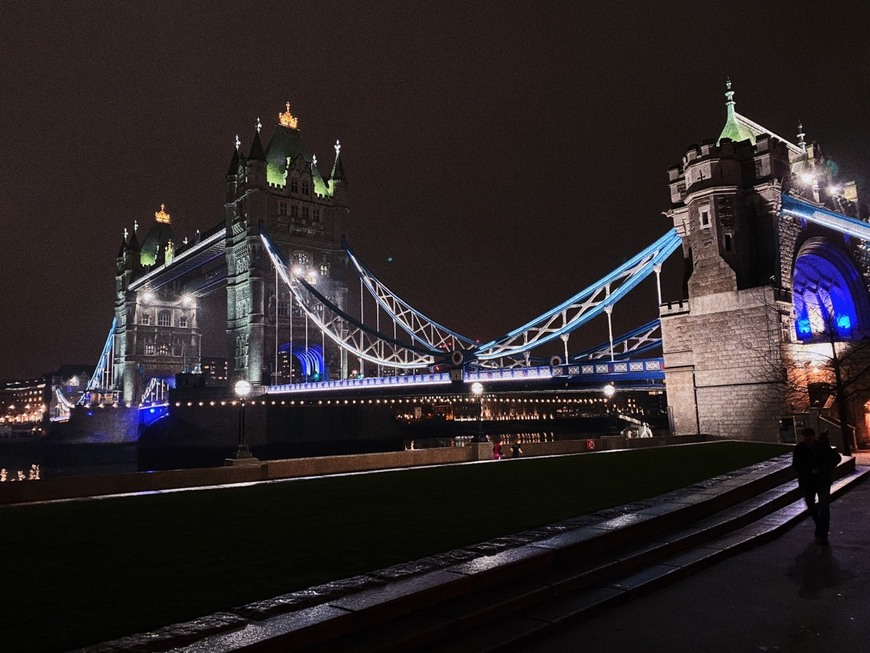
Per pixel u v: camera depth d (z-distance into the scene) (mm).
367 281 127500
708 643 8312
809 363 48125
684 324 52406
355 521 14320
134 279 184375
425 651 7793
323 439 108875
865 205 62469
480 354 75500
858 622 8867
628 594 10133
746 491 18078
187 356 183375
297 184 140250
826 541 13781
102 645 7137
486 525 13422
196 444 105062
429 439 126312
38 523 15086
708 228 51656
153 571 10195
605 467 25938
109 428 150500
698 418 50906
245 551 11500
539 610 9281
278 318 131625
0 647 7098
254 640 7090
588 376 59375
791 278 51312
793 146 59344
